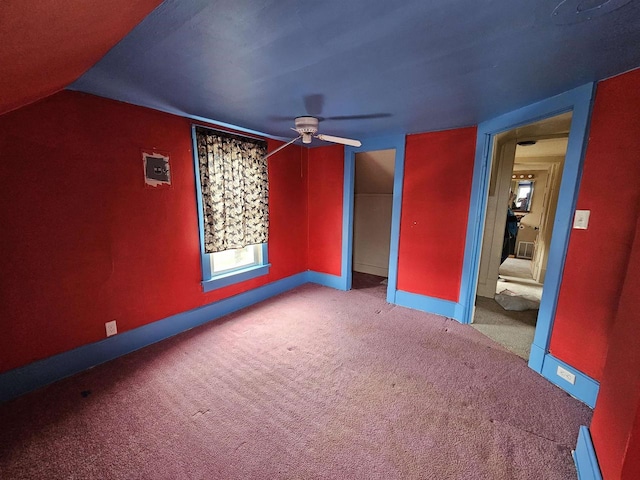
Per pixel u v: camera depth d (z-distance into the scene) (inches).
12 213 65.4
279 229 142.6
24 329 69.0
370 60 56.2
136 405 65.9
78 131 73.7
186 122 97.4
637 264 42.4
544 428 60.7
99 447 54.7
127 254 86.4
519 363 85.1
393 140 124.2
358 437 58.0
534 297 142.3
